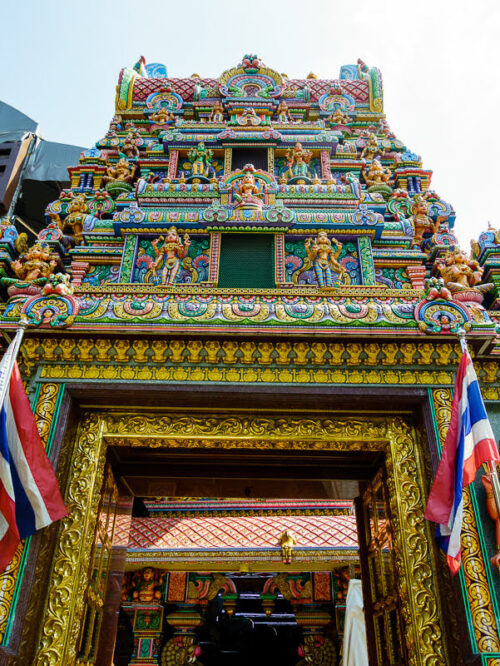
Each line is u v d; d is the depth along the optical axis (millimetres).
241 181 8734
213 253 7883
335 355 6270
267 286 7621
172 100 11977
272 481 7910
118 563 7508
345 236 8312
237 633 19203
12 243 8156
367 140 11383
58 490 5434
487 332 6133
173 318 6215
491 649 4793
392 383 6211
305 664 13211
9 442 5324
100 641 6684
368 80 12578
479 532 5406
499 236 8281
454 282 7062
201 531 12492
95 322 6199
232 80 12117
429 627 5414
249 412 6496
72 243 9258
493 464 5254
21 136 15672
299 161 9719
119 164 10234
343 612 12953
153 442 6473
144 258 8109
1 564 4879
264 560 11742
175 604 13836
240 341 6281
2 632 4793
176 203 8836
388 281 8445
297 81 12625
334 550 11664
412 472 6180
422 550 5750
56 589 5477
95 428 6414
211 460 7520
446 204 9836
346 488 8141
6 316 6266
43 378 6203
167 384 6148
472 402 5402
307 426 6461
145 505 12953
